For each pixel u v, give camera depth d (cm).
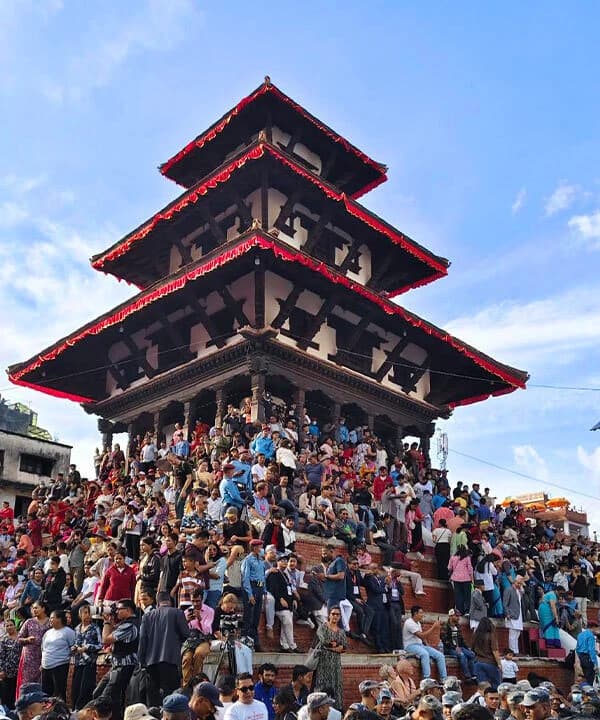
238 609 1415
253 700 1106
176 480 2275
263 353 2797
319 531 2138
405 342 3341
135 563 1936
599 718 1044
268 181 3050
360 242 3403
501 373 3478
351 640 1853
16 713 1078
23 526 2777
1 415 6350
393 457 3284
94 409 3484
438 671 1889
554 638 2422
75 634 1514
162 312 3183
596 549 3669
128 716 883
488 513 3014
